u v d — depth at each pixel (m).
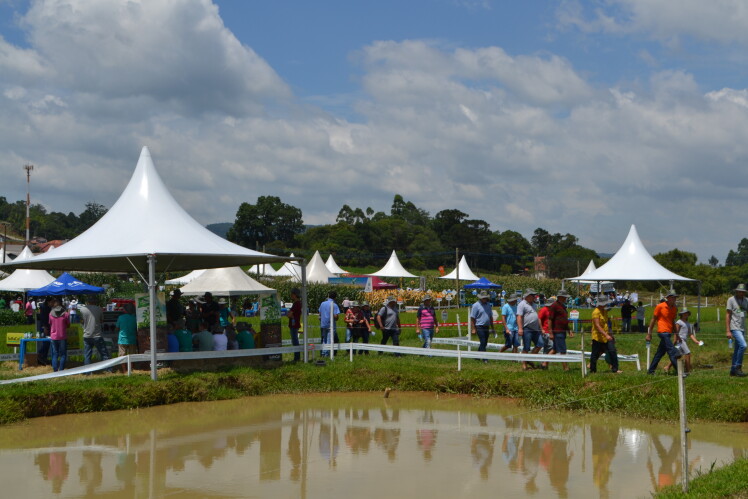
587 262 120.19
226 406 16.00
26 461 11.06
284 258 19.38
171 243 17.66
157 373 17.22
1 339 26.92
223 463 10.90
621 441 12.24
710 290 73.62
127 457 11.30
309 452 11.62
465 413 15.07
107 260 19.08
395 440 12.50
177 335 18.06
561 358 16.56
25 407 14.28
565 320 17.30
